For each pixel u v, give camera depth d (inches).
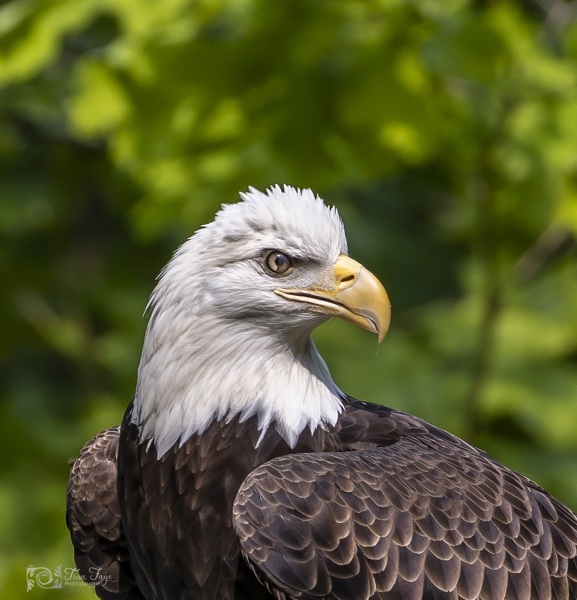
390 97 513.0
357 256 681.6
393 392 608.4
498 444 589.6
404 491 342.6
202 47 509.7
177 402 360.5
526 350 615.5
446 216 675.4
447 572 337.1
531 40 504.1
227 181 538.9
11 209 689.6
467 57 498.3
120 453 374.3
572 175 538.3
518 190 543.2
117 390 657.0
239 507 339.9
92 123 520.4
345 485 340.8
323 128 520.1
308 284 358.0
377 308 357.7
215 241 356.5
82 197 729.0
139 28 511.2
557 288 635.5
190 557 357.7
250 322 358.6
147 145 523.2
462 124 519.5
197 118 517.7
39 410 687.1
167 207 555.8
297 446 358.9
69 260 722.8
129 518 370.3
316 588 335.6
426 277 695.1
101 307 695.7
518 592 340.8
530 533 349.1
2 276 696.4
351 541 336.2
